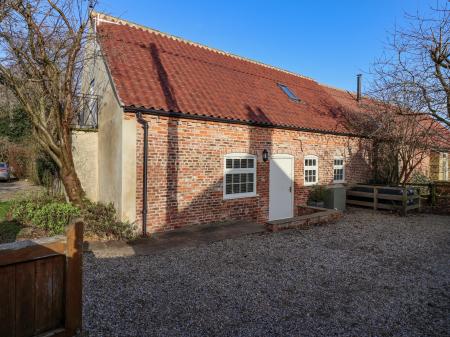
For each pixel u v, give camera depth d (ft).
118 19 37.29
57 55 29.01
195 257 21.22
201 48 44.29
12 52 28.07
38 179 62.28
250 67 47.85
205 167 30.83
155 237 26.04
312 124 41.57
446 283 17.63
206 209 31.01
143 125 26.84
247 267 19.53
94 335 11.87
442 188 46.34
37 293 7.97
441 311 14.35
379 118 46.50
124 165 26.02
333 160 45.16
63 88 30.04
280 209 38.01
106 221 25.84
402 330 12.70
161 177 27.94
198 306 14.35
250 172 34.94
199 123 30.32
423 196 46.65
